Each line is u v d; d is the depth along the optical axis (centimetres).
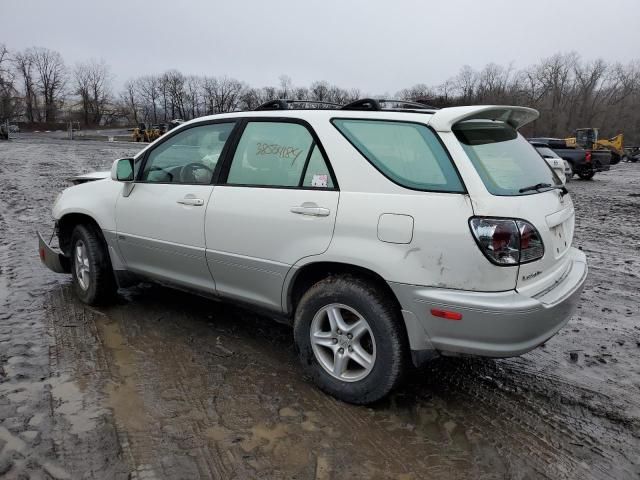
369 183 289
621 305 502
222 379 333
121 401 303
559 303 274
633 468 260
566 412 308
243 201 336
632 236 869
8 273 533
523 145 337
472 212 260
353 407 305
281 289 325
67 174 1612
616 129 8312
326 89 9725
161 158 402
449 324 265
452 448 271
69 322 414
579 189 1775
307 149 318
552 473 255
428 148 280
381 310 284
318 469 251
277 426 284
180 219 370
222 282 360
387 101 336
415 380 340
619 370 363
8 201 1012
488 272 257
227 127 366
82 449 258
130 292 490
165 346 378
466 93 9356
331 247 293
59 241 477
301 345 319
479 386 335
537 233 269
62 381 322
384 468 254
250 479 243
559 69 8869
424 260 267
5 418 280
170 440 269
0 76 9031
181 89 11219
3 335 384
